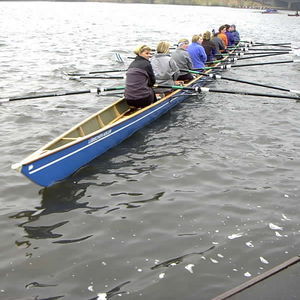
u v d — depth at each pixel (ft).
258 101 40.32
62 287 15.10
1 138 28.94
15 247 17.37
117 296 14.62
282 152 27.25
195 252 17.04
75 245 17.53
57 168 22.77
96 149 26.02
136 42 95.14
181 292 14.80
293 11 479.82
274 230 18.53
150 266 16.20
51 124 32.17
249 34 132.16
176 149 27.63
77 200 21.18
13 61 61.46
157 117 34.01
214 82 49.80
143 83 31.17
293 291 13.33
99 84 47.01
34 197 21.44
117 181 23.18
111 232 18.48
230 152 27.14
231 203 20.85
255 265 16.21
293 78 53.52
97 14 237.66
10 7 317.01
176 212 20.06
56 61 62.59
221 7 531.91
